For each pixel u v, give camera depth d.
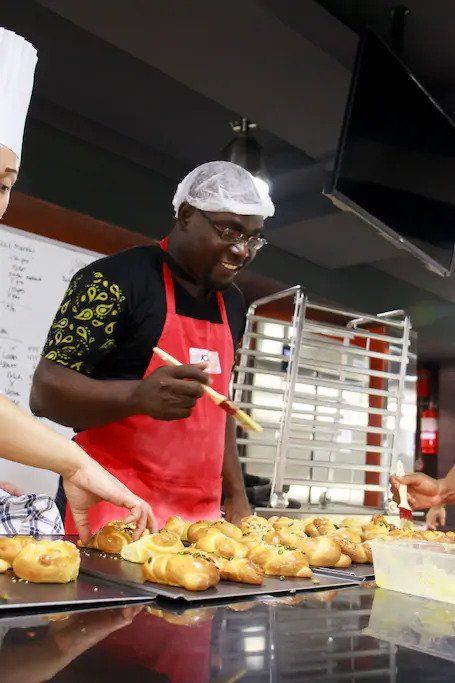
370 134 2.59
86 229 4.04
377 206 2.70
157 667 0.71
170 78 3.40
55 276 3.92
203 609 0.99
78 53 3.24
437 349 7.67
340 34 2.85
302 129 3.46
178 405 1.74
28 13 2.97
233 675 0.70
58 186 3.69
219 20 2.63
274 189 4.53
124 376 2.08
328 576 1.35
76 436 2.12
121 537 1.43
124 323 2.02
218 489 2.18
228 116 3.74
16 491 3.21
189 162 4.37
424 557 1.20
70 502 1.48
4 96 1.37
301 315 3.31
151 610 0.96
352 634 0.90
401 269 5.90
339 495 4.59
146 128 3.95
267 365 4.54
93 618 0.90
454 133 3.08
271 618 0.96
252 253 2.14
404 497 2.15
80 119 3.80
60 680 0.65
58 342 1.94
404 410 3.87
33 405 2.01
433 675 0.73
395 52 2.62
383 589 1.26
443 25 2.94
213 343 2.18
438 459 8.60
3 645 0.75
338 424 3.42
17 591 1.00
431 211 3.04
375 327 5.33
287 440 3.18
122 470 2.00
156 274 2.09
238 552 1.36
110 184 3.95
